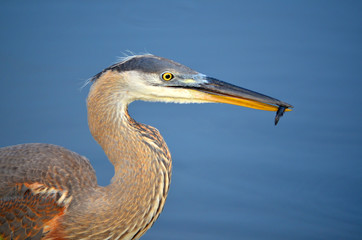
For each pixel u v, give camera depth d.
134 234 9.56
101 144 9.74
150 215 9.55
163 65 9.71
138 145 9.42
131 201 9.28
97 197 9.28
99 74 9.79
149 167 9.38
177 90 9.86
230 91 9.96
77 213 9.16
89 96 9.74
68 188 9.29
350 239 12.84
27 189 9.16
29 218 9.07
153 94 9.78
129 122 9.61
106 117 9.53
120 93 9.53
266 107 10.04
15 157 9.60
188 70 9.89
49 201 9.10
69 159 9.73
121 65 9.57
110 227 9.28
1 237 9.18
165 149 9.77
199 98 9.95
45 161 9.47
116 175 9.44
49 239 9.22
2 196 9.27
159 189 9.54
